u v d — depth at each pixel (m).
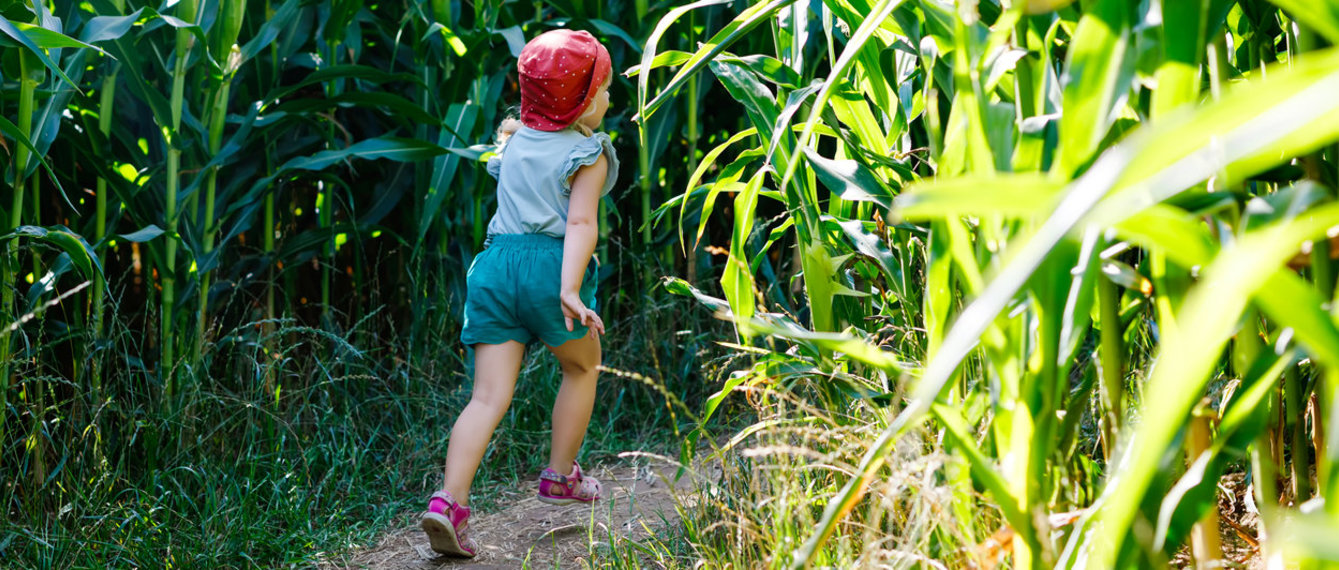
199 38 2.50
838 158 1.82
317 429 2.74
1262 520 1.04
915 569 1.28
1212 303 0.51
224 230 3.19
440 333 3.14
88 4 2.57
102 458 2.31
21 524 2.23
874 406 1.50
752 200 1.63
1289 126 0.42
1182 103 0.78
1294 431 1.16
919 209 0.50
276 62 3.00
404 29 3.50
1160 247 0.60
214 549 2.11
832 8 1.52
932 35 1.14
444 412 3.03
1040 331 0.95
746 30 1.33
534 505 2.53
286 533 2.26
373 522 2.44
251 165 3.03
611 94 3.59
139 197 2.78
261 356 3.02
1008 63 1.01
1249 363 0.95
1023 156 0.95
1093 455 1.66
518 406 3.03
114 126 2.76
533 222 2.18
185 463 2.48
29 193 2.63
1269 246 0.46
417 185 3.22
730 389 1.69
